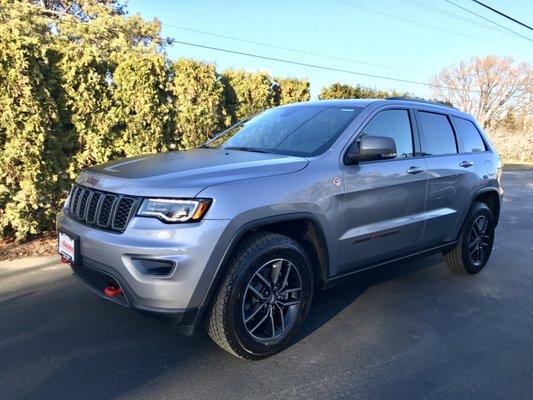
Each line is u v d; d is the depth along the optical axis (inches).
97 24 884.6
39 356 134.3
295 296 141.3
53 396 116.3
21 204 244.2
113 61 279.7
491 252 252.8
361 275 164.4
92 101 265.6
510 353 145.9
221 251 120.6
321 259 147.3
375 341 150.7
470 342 152.6
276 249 131.7
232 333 126.3
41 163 247.9
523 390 125.8
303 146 157.6
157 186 122.1
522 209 439.8
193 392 120.1
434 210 188.5
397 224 169.8
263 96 384.8
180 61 311.9
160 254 116.0
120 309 166.4
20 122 239.8
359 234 155.9
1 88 232.4
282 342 138.4
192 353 138.4
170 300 117.9
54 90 255.0
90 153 270.8
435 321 167.9
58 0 1026.1
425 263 237.1
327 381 127.0
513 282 214.5
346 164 152.6
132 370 128.7
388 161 167.3
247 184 127.8
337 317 167.8
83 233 131.4
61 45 261.9
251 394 120.0
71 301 172.9
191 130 317.4
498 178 226.7
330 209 144.6
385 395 121.4
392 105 178.4
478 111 2393.0
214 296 124.7
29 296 177.3
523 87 2267.5
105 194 130.8
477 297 193.2
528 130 1876.2
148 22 973.2
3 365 129.1
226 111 363.3
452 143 205.5
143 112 285.1
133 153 285.9
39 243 249.4
